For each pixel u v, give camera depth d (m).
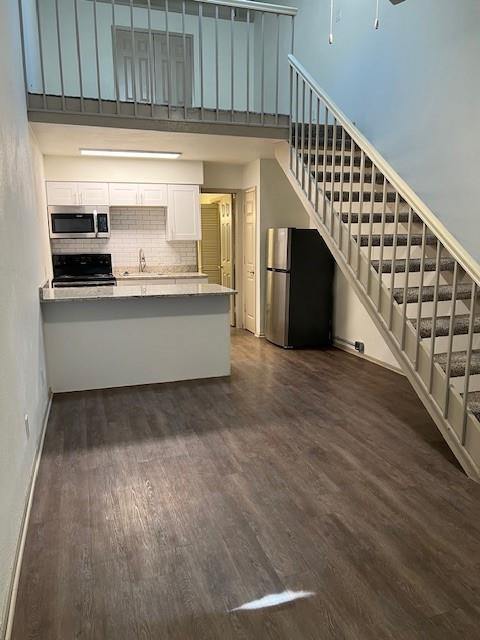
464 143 3.60
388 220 3.97
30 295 3.09
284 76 6.31
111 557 1.97
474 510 2.32
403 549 2.03
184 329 4.35
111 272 6.32
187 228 6.23
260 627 1.63
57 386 4.05
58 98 3.80
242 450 2.96
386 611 1.70
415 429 3.28
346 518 2.25
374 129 4.70
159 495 2.45
